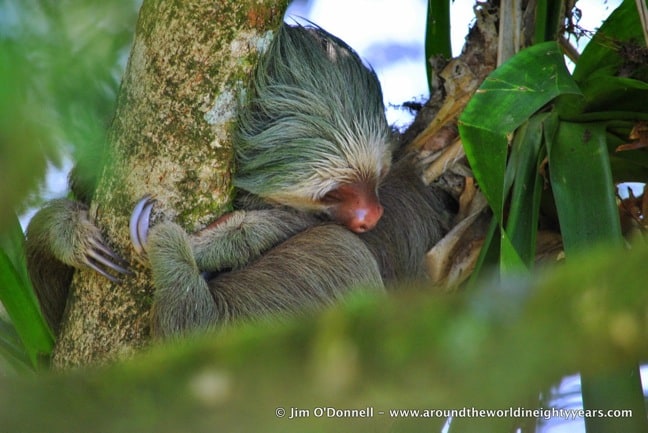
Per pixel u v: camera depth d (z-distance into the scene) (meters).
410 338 2.27
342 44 8.97
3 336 8.84
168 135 7.03
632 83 7.02
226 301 7.95
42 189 2.95
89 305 7.38
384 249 8.94
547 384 2.29
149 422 2.36
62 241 7.59
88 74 3.10
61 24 3.01
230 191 7.52
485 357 2.22
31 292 8.87
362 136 8.37
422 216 8.95
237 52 6.91
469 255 8.26
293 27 8.70
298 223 8.57
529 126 7.24
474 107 6.14
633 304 2.19
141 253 7.16
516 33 8.05
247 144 8.00
